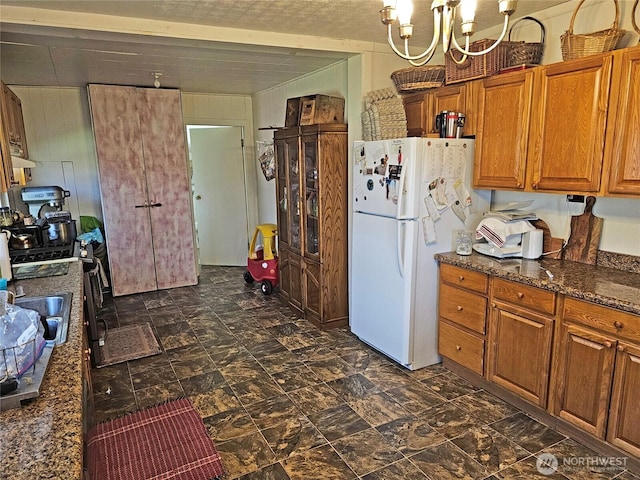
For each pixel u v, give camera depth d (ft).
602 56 7.01
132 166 15.74
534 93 8.21
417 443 7.60
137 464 4.93
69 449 3.28
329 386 9.59
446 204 9.86
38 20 8.11
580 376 7.18
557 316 7.43
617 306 6.45
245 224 20.47
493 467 6.98
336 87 12.86
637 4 7.29
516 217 9.32
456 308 9.58
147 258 16.53
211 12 8.46
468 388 9.42
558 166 7.93
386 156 9.91
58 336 5.31
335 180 12.21
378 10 8.52
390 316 10.41
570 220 8.97
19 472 3.03
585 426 7.22
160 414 5.86
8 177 7.89
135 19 8.75
